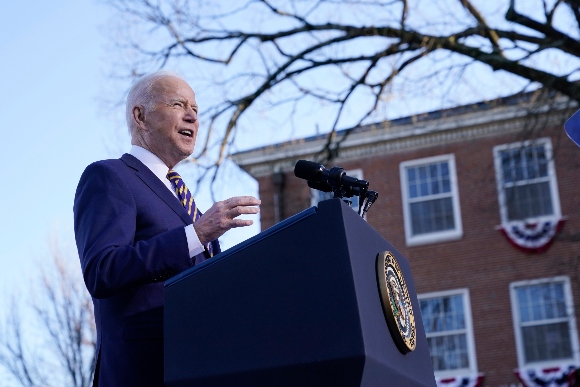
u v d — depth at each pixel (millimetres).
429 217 20047
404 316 2336
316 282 2102
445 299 19406
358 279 2090
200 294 2260
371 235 2342
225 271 2246
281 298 2135
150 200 2879
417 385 2398
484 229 19453
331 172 2734
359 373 1993
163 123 3117
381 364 2062
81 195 2785
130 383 2609
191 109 3207
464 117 19797
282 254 2178
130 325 2674
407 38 11180
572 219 18688
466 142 20094
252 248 2225
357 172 20625
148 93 3164
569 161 18656
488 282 19125
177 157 3186
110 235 2635
